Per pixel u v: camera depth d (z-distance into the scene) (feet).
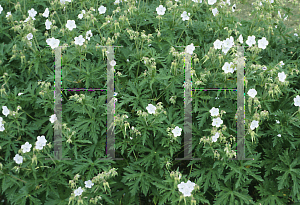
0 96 6.06
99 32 6.26
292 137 5.91
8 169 5.71
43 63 6.08
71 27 6.12
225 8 6.45
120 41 6.57
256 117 5.59
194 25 6.72
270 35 6.68
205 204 5.91
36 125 6.06
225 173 5.89
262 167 6.08
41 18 6.80
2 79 6.16
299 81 6.41
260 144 6.12
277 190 5.85
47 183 5.66
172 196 5.48
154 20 6.50
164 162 5.74
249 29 6.61
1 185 5.78
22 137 6.09
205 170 5.82
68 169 5.79
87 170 5.82
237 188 5.77
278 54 6.57
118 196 5.90
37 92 6.12
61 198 5.67
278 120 5.96
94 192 5.51
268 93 5.93
